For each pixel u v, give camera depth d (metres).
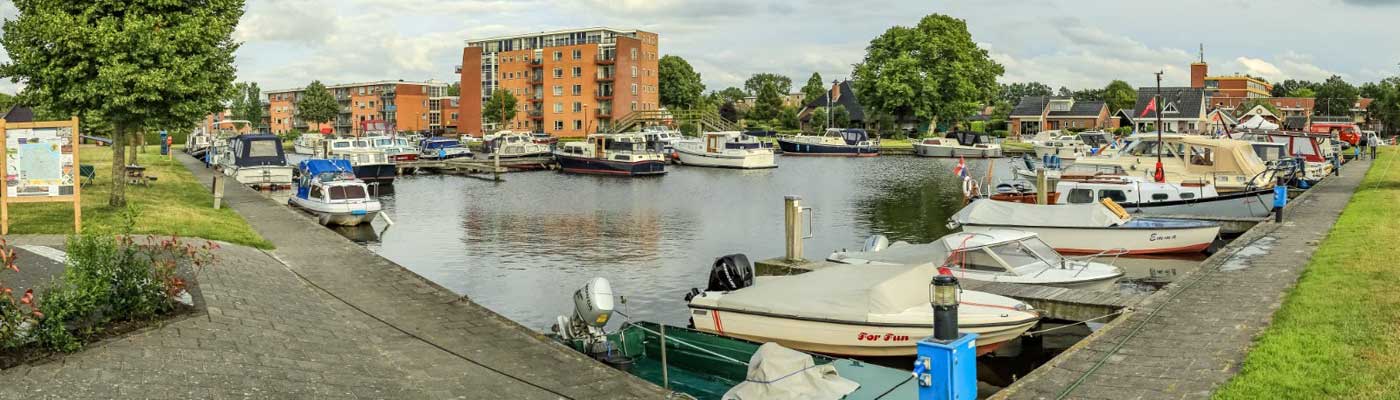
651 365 14.04
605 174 64.00
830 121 118.56
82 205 26.88
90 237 11.88
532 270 24.25
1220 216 28.64
